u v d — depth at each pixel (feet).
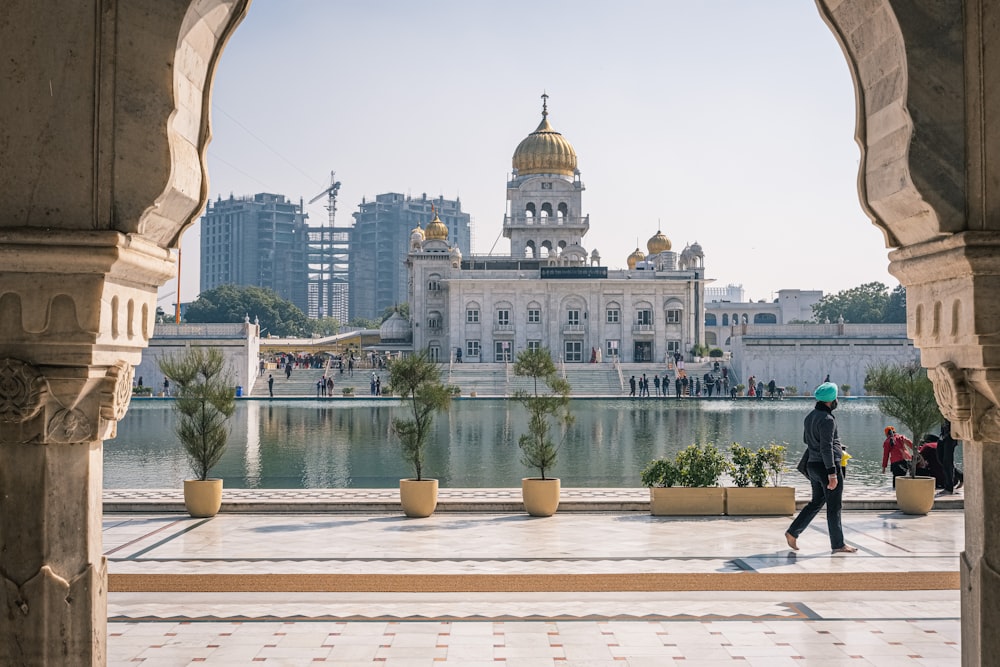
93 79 14.83
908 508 48.19
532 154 289.53
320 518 46.83
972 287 15.05
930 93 15.24
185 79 15.88
